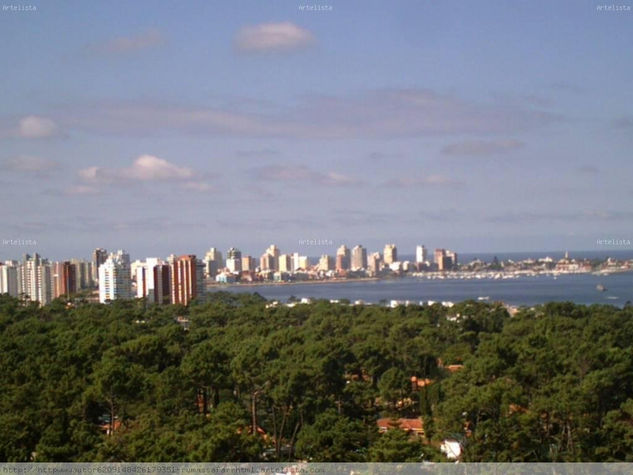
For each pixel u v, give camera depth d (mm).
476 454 89000
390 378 126438
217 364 116625
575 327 166125
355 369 143250
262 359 122250
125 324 172875
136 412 99750
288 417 109188
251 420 110375
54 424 87625
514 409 97875
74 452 82688
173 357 132250
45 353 125188
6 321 183375
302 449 90938
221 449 83625
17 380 108562
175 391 107188
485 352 123250
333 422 93938
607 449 91312
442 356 158625
